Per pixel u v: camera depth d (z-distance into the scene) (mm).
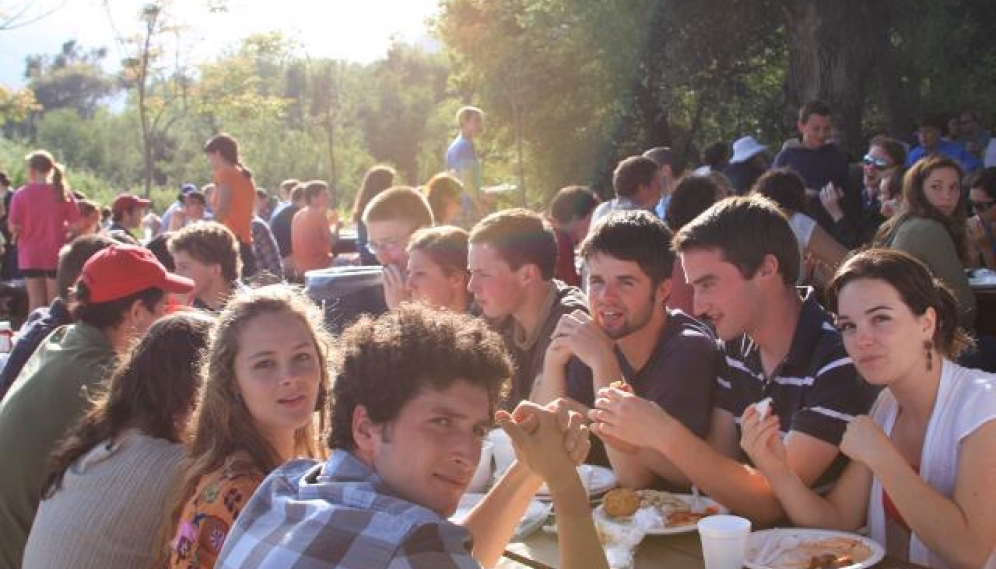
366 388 1459
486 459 2596
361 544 1350
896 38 14031
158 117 23312
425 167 38969
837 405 2344
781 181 4801
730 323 2432
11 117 21781
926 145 9516
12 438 2793
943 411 2133
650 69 15945
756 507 2336
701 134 17453
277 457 2061
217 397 2061
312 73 31719
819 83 12758
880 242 4508
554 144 20219
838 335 2410
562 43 17844
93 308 2969
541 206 21359
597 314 2762
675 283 4117
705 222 2418
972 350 2623
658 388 2719
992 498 2043
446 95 41375
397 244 4141
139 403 2291
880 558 2041
